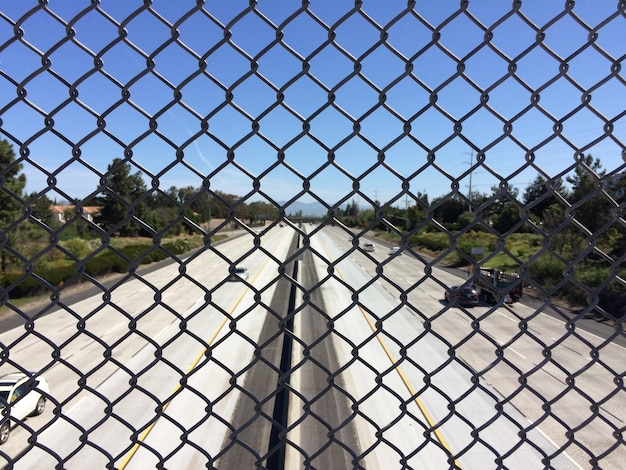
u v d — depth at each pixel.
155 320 14.12
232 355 11.05
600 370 10.68
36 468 6.08
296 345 11.63
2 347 1.63
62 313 14.35
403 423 7.60
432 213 1.72
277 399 8.66
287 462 6.56
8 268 11.62
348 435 7.37
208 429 7.53
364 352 11.09
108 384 9.41
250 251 1.71
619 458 6.59
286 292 16.38
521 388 1.82
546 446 6.75
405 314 14.20
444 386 9.16
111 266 18.08
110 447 6.71
